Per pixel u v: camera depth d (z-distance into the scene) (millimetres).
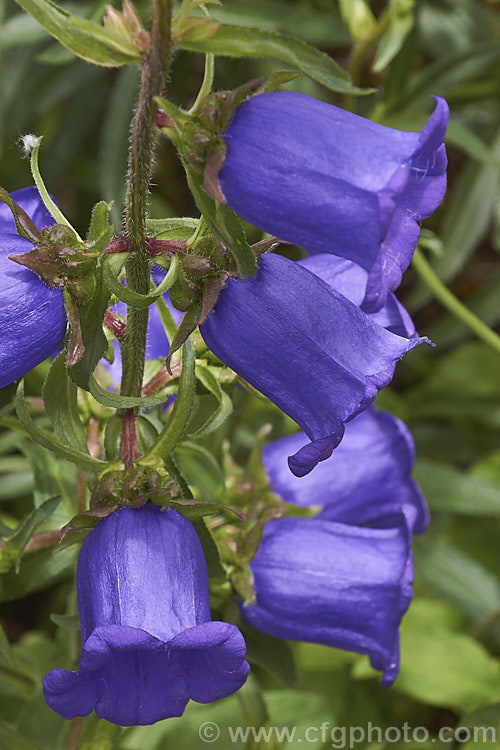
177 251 544
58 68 887
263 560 606
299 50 525
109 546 543
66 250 537
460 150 1073
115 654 541
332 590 602
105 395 545
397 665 612
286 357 538
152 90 531
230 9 854
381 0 913
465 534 906
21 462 718
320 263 581
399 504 637
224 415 578
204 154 526
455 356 997
